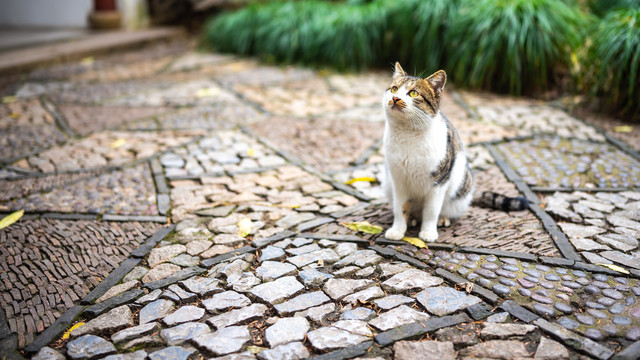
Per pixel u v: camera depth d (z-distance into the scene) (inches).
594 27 240.5
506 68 244.8
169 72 298.0
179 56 340.5
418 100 110.7
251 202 146.3
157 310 100.1
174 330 94.1
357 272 112.2
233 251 121.0
